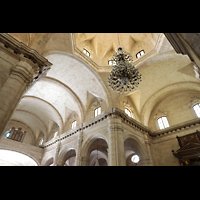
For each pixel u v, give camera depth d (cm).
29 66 763
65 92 1769
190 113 1474
